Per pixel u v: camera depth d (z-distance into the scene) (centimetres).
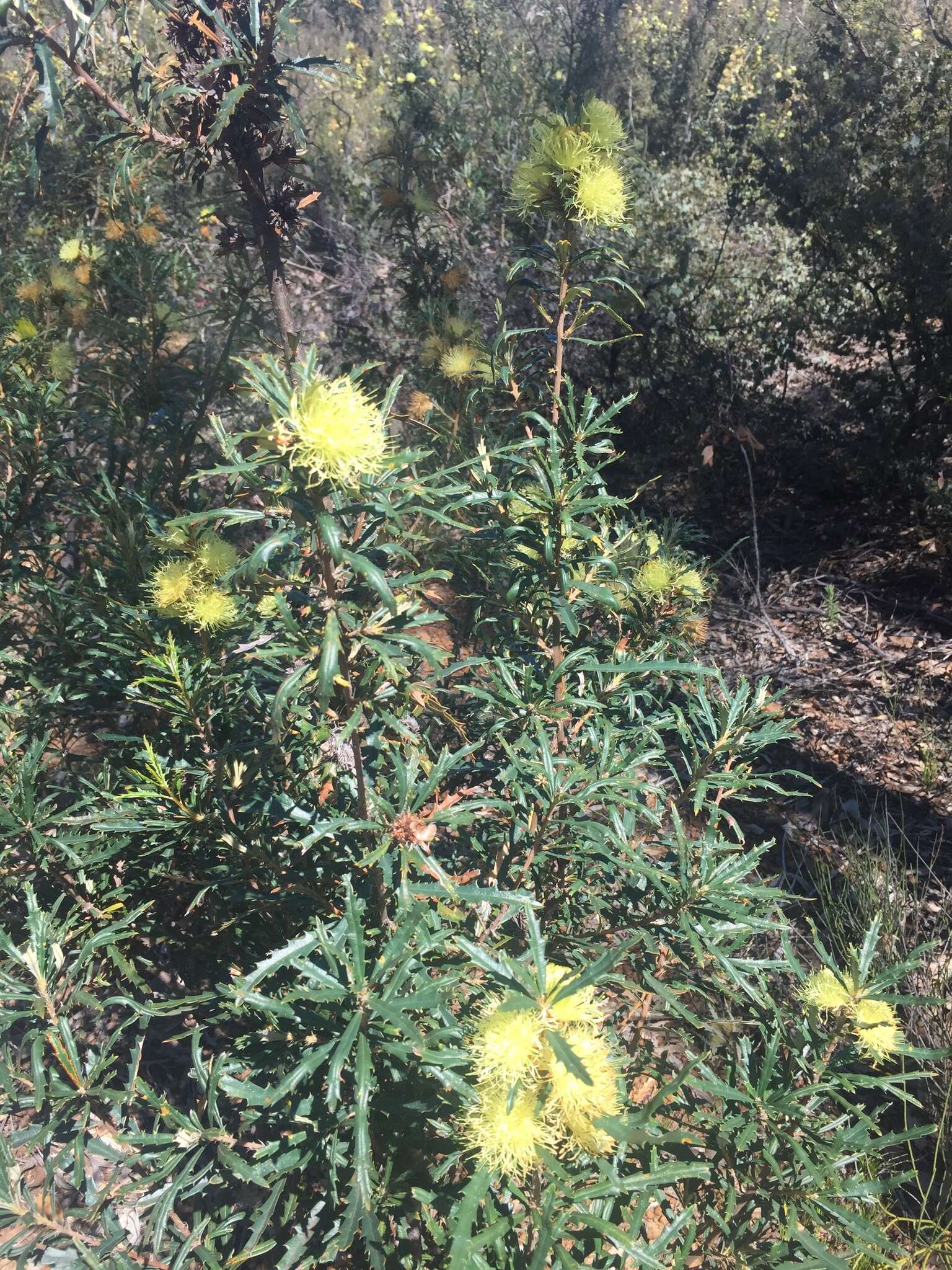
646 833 77
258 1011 63
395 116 276
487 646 85
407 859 51
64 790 78
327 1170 58
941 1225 82
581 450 65
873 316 205
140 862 76
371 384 164
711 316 223
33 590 90
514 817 68
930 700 154
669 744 130
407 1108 52
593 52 295
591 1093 42
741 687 71
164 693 68
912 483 195
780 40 363
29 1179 74
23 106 202
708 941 63
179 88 83
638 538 83
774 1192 59
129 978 69
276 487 45
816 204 210
